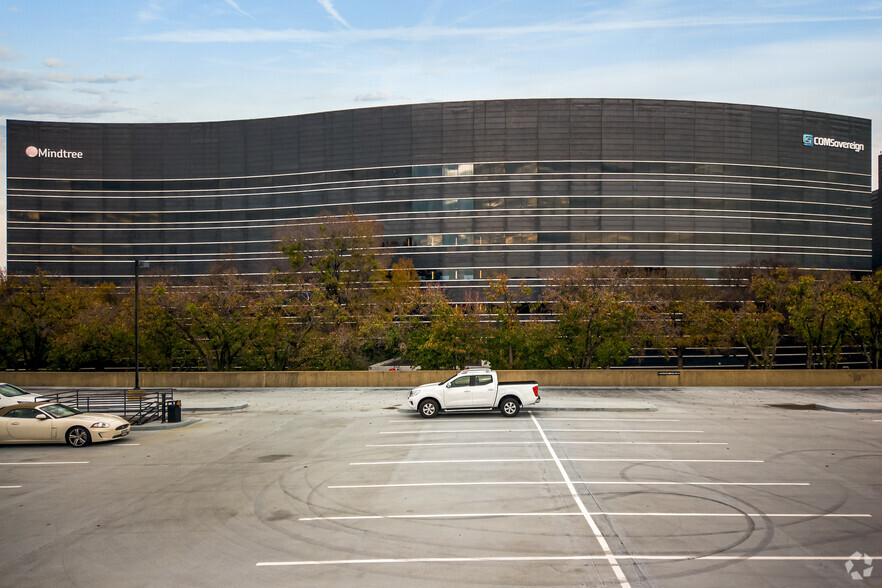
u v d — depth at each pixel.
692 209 81.19
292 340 44.88
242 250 87.94
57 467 17.17
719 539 10.92
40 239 88.50
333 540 11.10
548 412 26.52
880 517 12.13
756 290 50.03
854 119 87.00
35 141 88.81
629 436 20.75
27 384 38.38
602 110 80.94
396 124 83.38
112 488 14.85
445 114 82.38
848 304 43.44
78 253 88.88
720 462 16.92
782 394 33.03
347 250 54.22
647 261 80.25
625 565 9.77
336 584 9.19
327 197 85.44
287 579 9.41
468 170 81.88
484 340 42.62
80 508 13.22
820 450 18.53
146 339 45.66
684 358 74.94
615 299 43.09
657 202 80.88
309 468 16.73
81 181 89.31
